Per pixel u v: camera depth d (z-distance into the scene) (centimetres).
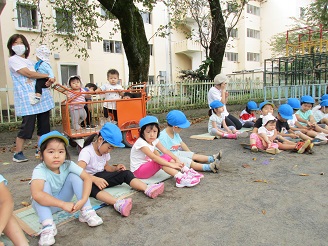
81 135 473
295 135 498
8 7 1148
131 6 841
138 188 291
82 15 1069
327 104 592
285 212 246
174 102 973
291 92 1070
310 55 1168
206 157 386
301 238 206
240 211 251
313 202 264
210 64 1190
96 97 573
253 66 2769
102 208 265
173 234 217
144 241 209
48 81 452
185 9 1349
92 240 212
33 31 1212
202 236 212
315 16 2081
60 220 243
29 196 308
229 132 585
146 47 959
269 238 207
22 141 454
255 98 1284
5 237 216
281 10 2650
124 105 512
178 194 294
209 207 261
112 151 510
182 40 2105
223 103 637
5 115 795
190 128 761
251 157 426
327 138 506
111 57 1752
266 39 2770
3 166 432
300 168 366
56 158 228
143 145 320
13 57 436
